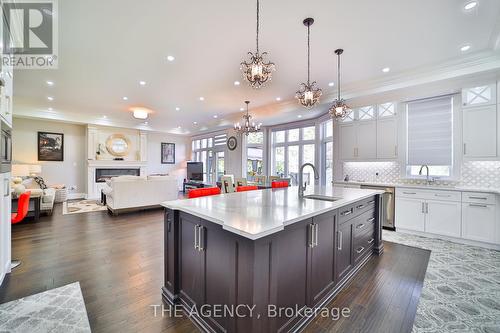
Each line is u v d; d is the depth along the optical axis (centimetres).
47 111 688
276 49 315
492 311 184
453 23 255
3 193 218
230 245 143
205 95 530
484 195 327
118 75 412
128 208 536
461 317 177
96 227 423
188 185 1012
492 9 232
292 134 755
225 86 469
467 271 254
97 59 348
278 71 387
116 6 230
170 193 605
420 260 285
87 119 775
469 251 314
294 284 158
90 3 225
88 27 266
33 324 165
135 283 224
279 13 240
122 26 264
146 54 333
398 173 451
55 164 769
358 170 509
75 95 533
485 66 327
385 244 344
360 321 172
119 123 847
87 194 791
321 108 556
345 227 227
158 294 206
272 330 137
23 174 588
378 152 455
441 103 398
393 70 381
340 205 205
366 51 319
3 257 224
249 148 852
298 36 283
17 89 489
